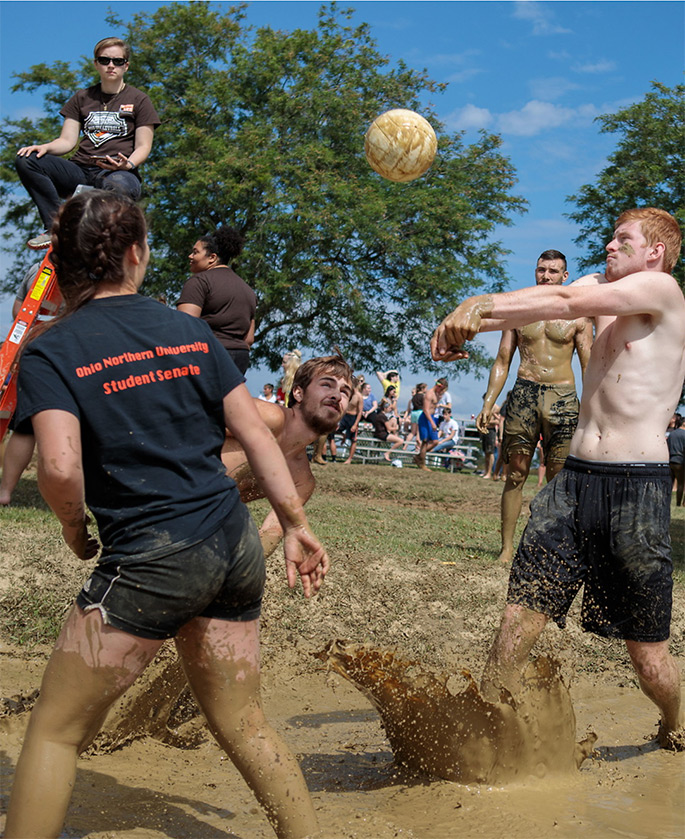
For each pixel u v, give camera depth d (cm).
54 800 242
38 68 2600
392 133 436
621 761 402
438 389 2494
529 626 377
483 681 377
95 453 249
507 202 2902
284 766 264
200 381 260
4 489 333
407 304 2686
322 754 401
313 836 262
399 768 376
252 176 2402
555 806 336
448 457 2419
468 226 2642
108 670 246
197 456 256
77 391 246
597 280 399
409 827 308
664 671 392
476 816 321
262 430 270
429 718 357
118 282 265
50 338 250
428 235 2639
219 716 264
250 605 267
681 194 2747
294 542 274
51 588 611
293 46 2661
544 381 784
